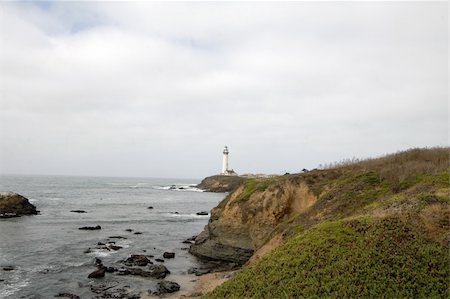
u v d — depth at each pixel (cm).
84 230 5347
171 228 5925
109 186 18400
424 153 3397
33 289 2752
